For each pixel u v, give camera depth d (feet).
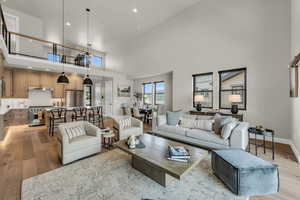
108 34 23.12
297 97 8.92
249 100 12.97
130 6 16.25
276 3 11.55
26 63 15.65
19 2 15.29
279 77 11.50
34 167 7.54
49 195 5.38
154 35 21.31
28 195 5.36
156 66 21.33
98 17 18.20
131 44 25.25
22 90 18.66
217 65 14.96
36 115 17.90
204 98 16.51
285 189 5.79
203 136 9.75
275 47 11.65
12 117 17.25
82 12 17.11
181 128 11.32
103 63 31.73
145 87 26.45
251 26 12.77
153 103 24.73
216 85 15.14
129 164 7.91
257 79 12.54
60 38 24.02
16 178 6.50
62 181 6.28
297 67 8.73
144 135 9.68
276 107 11.66
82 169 7.33
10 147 10.53
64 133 7.87
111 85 25.81
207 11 15.55
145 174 6.79
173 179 6.41
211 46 15.38
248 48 12.96
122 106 26.76
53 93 21.30
